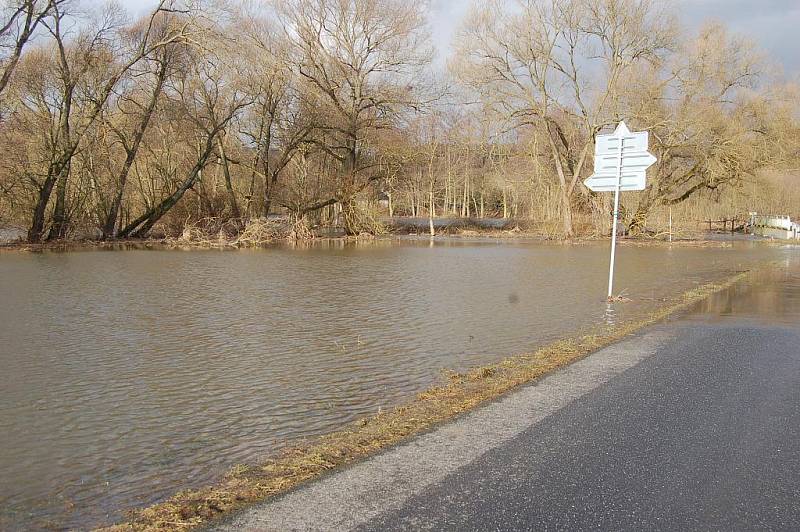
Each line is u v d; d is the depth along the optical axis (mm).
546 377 7000
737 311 11812
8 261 23016
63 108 30531
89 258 24531
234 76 33906
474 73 39438
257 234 34188
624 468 4453
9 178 29516
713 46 36156
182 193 35812
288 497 4125
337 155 40094
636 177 13516
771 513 3807
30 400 6797
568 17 37969
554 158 42375
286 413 6309
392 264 22734
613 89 37375
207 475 4836
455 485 4223
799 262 23859
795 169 38000
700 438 5020
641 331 9797
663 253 29125
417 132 43844
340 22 37125
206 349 9102
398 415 5961
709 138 36625
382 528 3664
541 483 4227
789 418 5496
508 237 44531
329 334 10109
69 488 4648
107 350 9062
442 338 9766
